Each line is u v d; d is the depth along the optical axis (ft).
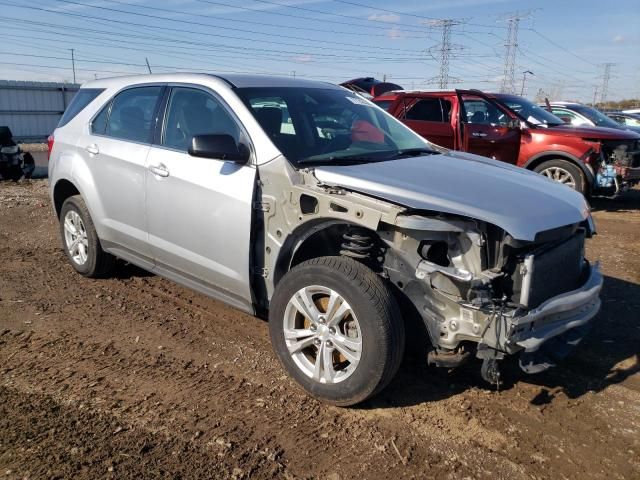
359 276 10.61
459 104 31.19
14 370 12.73
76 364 13.05
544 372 12.98
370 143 14.19
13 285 18.15
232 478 9.29
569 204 11.69
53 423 10.67
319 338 11.31
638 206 33.91
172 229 14.26
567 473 9.63
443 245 10.68
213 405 11.39
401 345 10.55
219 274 13.32
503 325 9.78
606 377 12.89
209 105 14.05
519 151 31.83
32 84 94.63
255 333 14.85
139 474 9.30
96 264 17.95
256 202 12.38
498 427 10.87
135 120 15.97
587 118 40.63
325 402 11.35
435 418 11.11
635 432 10.82
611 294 18.24
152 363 13.14
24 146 88.58
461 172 12.48
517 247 10.05
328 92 15.58
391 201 10.57
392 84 42.19
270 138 12.56
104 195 16.51
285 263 12.30
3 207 30.73
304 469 9.56
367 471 9.55
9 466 9.43
